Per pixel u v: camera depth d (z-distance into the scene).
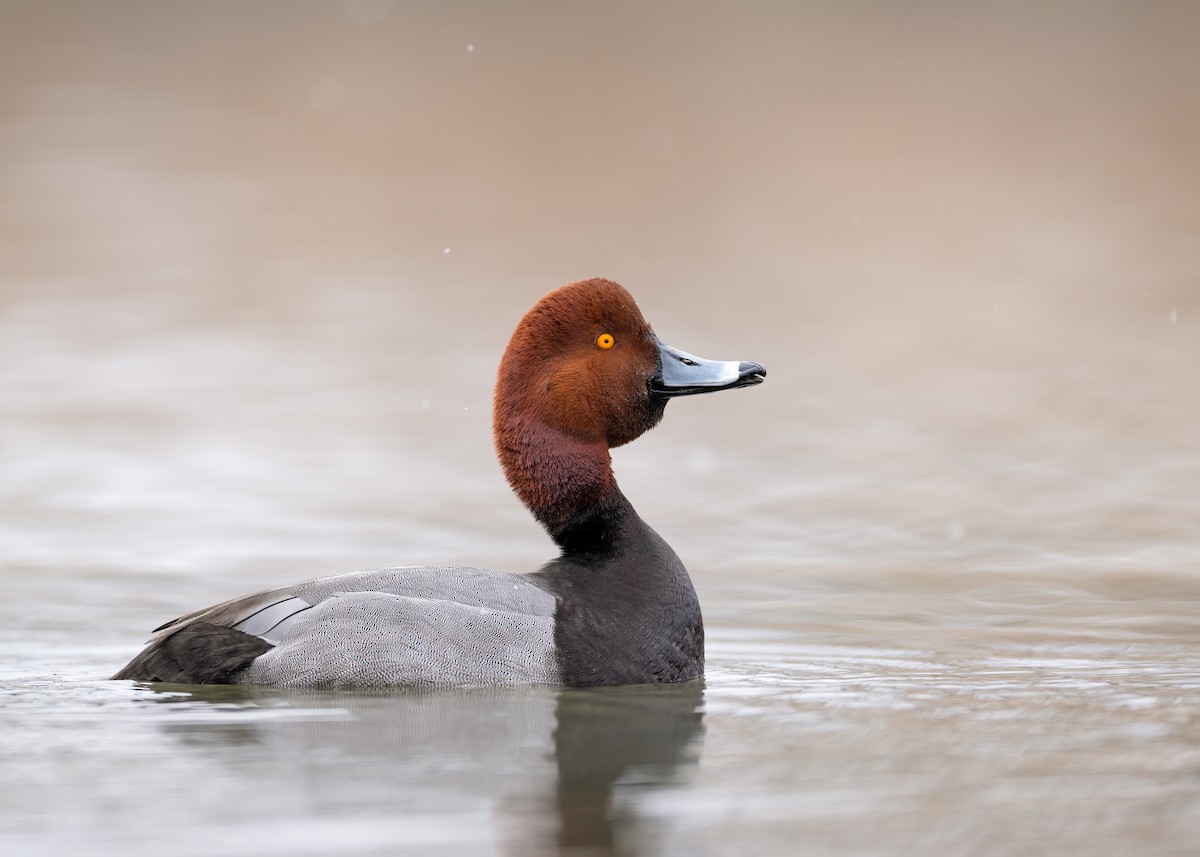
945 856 6.02
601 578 9.41
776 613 11.62
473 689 8.79
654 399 9.94
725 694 8.86
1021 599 12.04
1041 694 8.88
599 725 8.05
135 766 7.18
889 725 8.08
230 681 8.85
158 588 12.25
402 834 6.23
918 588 12.47
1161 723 8.09
